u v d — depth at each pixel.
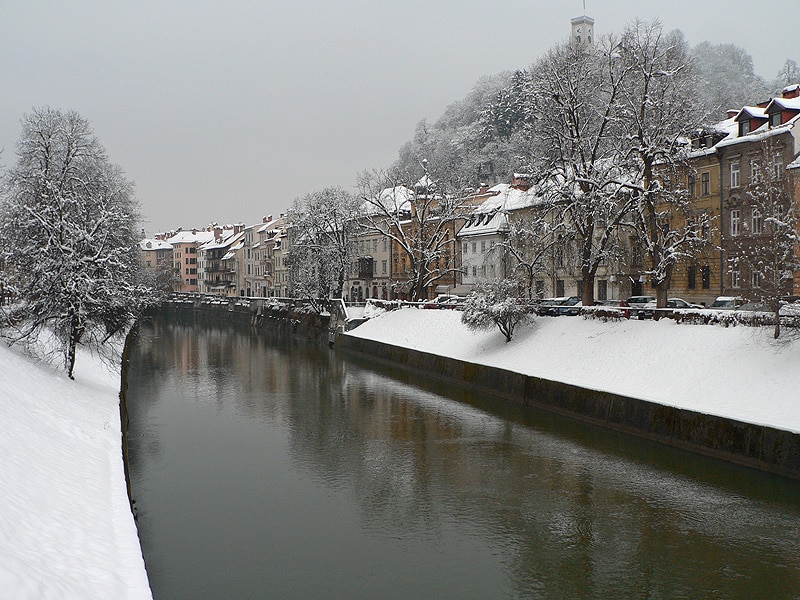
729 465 21.41
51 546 9.81
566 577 14.91
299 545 16.83
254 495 20.69
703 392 25.41
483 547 16.64
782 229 25.41
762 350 25.45
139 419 31.92
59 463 14.57
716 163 46.53
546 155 40.34
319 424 30.67
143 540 17.14
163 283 122.56
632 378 29.42
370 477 22.42
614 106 36.59
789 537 16.62
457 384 40.88
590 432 27.50
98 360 35.50
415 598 14.09
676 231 36.62
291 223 87.25
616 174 36.59
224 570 15.38
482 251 69.38
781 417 21.38
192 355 59.66
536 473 22.47
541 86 39.41
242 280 139.38
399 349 50.00
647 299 46.34
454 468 23.30
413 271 63.75
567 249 41.41
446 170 81.12
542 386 32.34
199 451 25.91
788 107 42.62
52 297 25.67
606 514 18.56
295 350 63.78
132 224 56.47
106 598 8.70
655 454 23.80
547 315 41.34
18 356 24.12
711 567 15.15
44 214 26.36
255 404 35.81
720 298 41.41
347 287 96.62
